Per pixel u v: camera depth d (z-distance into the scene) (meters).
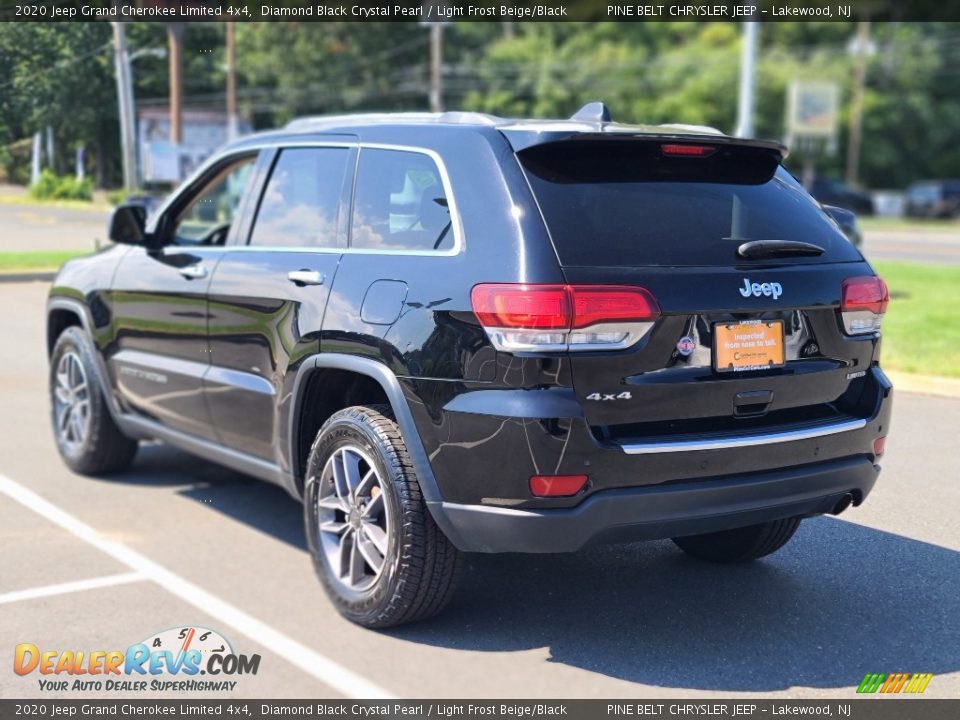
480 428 3.59
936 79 64.50
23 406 7.99
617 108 61.28
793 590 4.55
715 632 4.09
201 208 9.63
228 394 4.85
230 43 30.34
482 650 3.90
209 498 5.75
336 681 3.64
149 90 10.64
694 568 4.82
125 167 10.09
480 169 3.88
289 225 4.72
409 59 58.16
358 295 4.10
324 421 4.50
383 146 4.36
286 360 4.42
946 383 8.55
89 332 5.90
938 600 4.45
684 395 3.68
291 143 4.91
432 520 3.85
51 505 5.57
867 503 5.80
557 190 3.77
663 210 3.87
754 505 3.82
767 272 3.89
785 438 3.84
